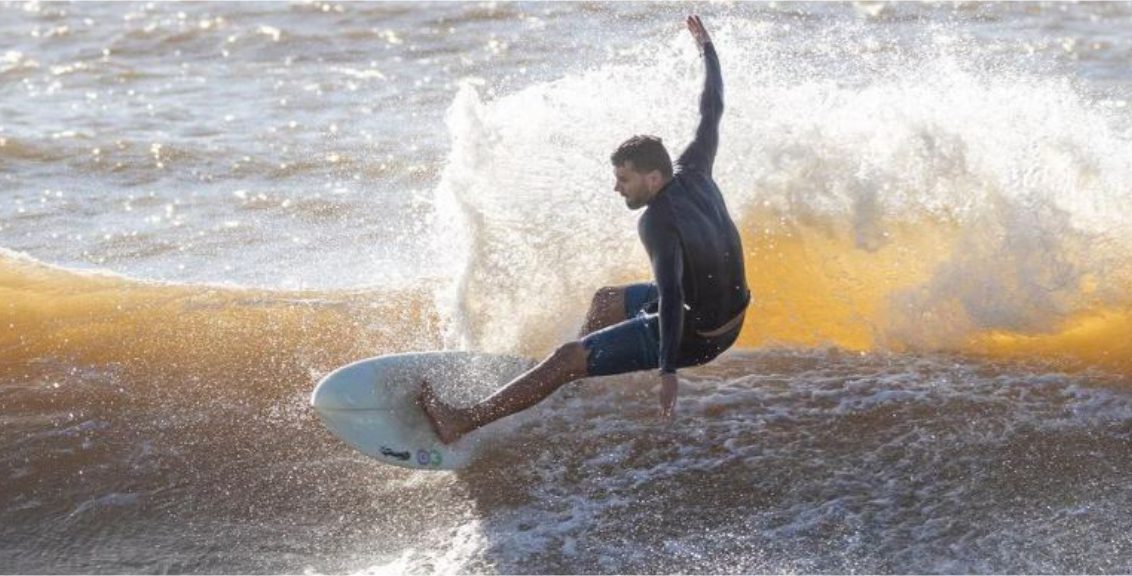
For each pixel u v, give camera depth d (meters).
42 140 41.47
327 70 51.12
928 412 21.72
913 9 57.09
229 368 24.33
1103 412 21.53
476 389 21.56
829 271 25.42
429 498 20.53
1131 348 23.39
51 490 21.08
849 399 22.23
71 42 56.66
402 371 21.23
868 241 25.27
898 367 23.31
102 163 39.38
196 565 19.27
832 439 21.17
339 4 61.69
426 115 44.31
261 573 19.00
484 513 20.06
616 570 18.53
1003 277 24.53
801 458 20.73
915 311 24.53
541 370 20.14
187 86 49.28
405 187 36.81
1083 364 23.09
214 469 21.50
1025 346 23.89
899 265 25.19
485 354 21.86
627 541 19.14
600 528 19.47
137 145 41.03
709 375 23.25
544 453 21.27
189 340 25.31
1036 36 52.16
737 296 20.41
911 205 25.17
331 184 37.19
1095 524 18.95
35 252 32.47
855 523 19.22
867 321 24.61
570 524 19.61
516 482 20.66
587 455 21.16
